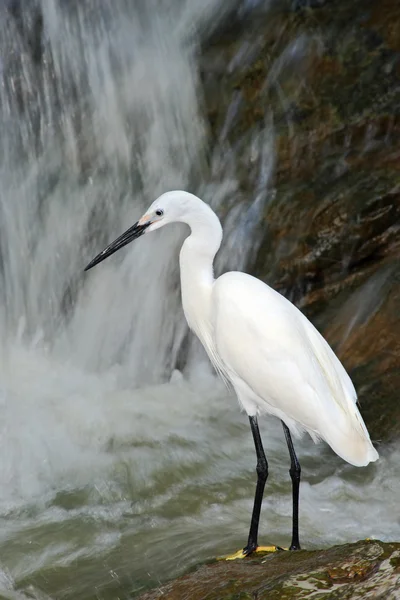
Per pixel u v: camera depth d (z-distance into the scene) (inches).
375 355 450.0
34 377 499.2
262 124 568.7
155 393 490.6
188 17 621.6
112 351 532.1
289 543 347.3
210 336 341.1
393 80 563.5
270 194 537.6
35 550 348.8
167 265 541.6
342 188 521.7
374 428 419.5
